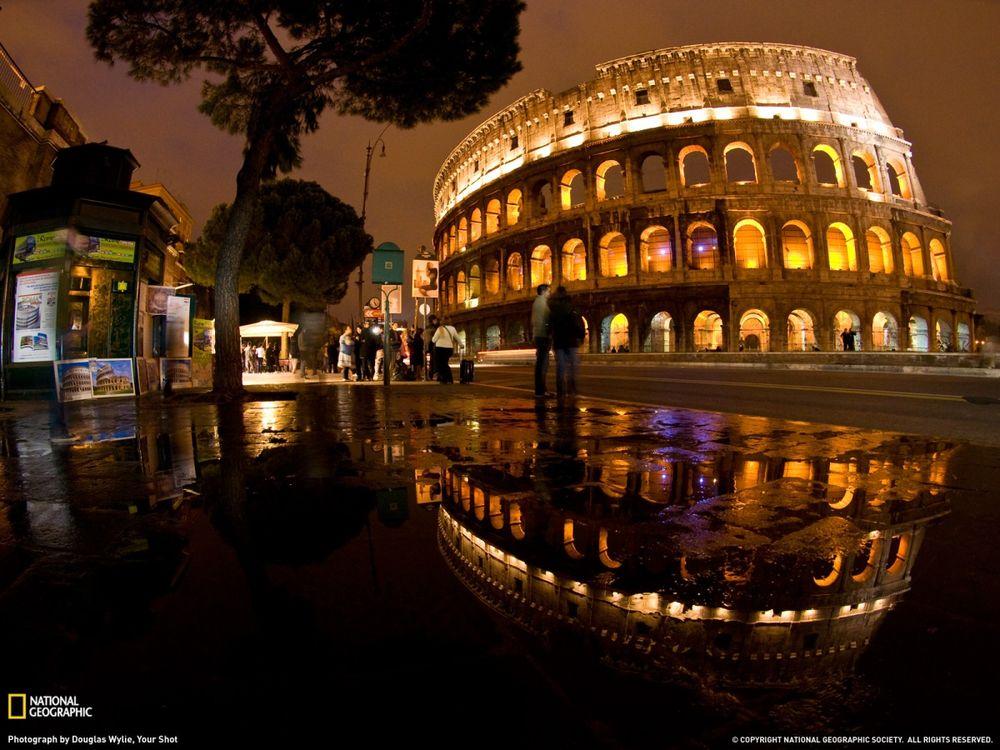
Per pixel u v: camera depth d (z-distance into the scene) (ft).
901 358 57.88
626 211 124.77
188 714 2.69
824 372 60.49
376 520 6.48
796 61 127.65
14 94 45.98
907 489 8.60
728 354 82.58
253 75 37.32
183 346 43.24
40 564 4.79
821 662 3.28
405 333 61.98
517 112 152.76
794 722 2.68
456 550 5.32
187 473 9.43
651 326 126.72
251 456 11.32
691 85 125.59
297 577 4.52
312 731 2.56
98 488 8.21
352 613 3.82
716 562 5.17
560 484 8.76
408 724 2.62
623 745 2.46
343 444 13.12
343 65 33.30
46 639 3.40
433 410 23.03
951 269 136.77
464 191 176.14
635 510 7.17
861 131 125.08
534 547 5.56
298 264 92.73
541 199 150.82
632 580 4.68
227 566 4.80
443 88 36.81
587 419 19.30
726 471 10.03
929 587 4.54
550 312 29.71
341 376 77.46
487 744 2.44
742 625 3.82
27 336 31.99
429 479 9.00
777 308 115.03
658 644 3.52
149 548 5.27
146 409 24.43
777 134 120.88
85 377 31.24
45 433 15.78
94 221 32.76
